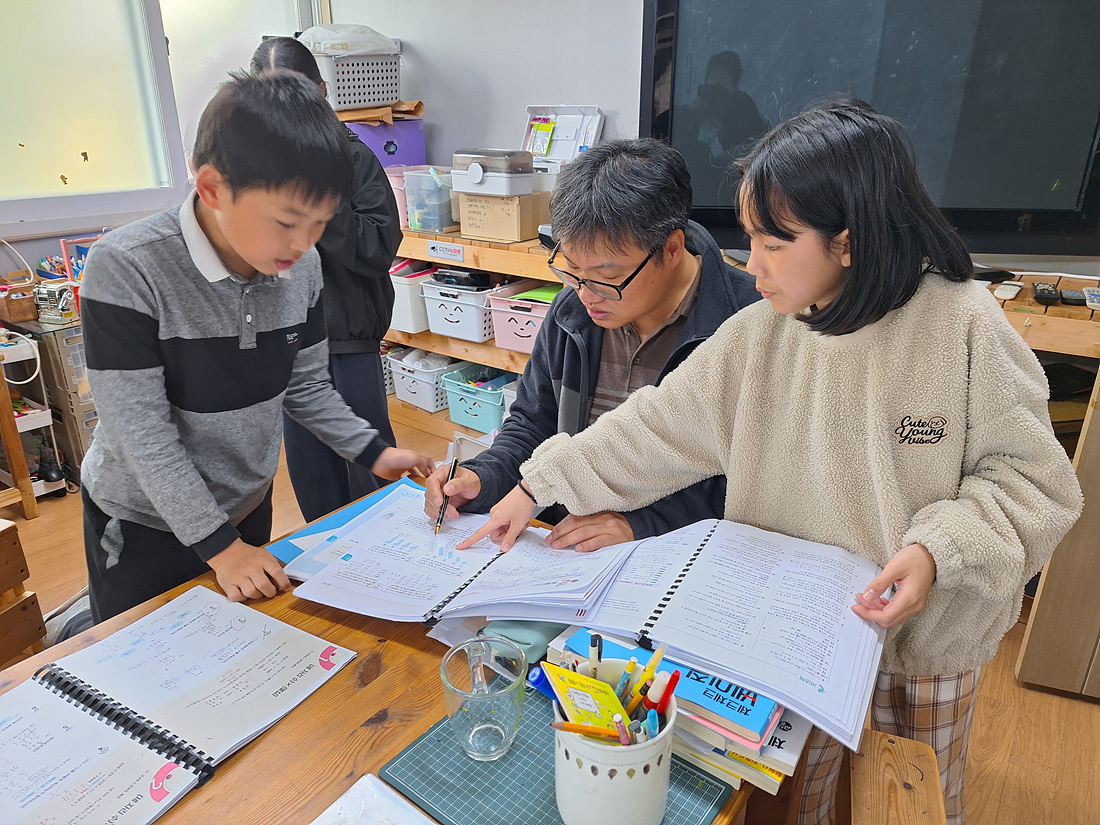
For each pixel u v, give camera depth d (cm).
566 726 61
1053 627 173
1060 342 160
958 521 80
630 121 258
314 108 90
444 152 314
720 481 112
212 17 325
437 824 66
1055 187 182
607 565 92
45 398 273
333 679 85
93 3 280
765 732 68
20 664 87
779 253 77
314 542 112
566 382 130
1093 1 165
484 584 94
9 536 153
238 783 71
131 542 124
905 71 187
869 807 77
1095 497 161
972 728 170
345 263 187
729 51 205
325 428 133
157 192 309
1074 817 148
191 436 118
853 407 87
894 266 75
